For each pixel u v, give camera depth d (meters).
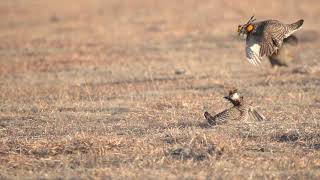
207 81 64.25
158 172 33.34
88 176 32.72
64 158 36.31
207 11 131.62
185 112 48.31
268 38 33.25
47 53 88.56
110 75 71.06
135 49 90.69
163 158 35.09
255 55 33.44
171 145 38.12
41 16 134.38
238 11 128.75
